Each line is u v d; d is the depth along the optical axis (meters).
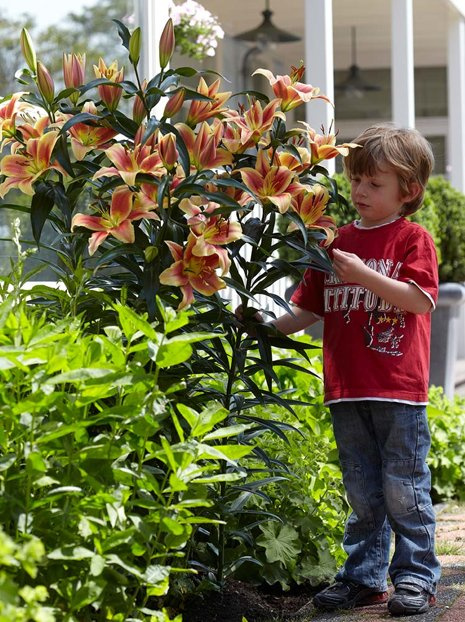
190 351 2.54
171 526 2.47
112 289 3.47
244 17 14.48
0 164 3.21
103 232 3.08
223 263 3.02
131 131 3.32
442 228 9.80
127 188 3.09
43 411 2.51
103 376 2.40
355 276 3.62
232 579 4.07
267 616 3.76
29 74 3.41
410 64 10.88
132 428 2.55
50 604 2.45
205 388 3.48
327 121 8.53
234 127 3.50
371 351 3.72
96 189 3.41
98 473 2.57
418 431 3.73
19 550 1.94
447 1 12.89
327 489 4.42
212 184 3.34
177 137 3.09
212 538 3.70
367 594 3.87
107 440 2.60
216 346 3.50
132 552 2.55
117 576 2.48
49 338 2.46
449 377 10.02
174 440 3.24
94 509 2.51
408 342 3.73
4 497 2.33
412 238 3.78
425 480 3.77
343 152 3.46
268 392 3.46
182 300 3.07
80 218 3.10
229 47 14.46
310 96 3.40
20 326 2.63
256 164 3.30
